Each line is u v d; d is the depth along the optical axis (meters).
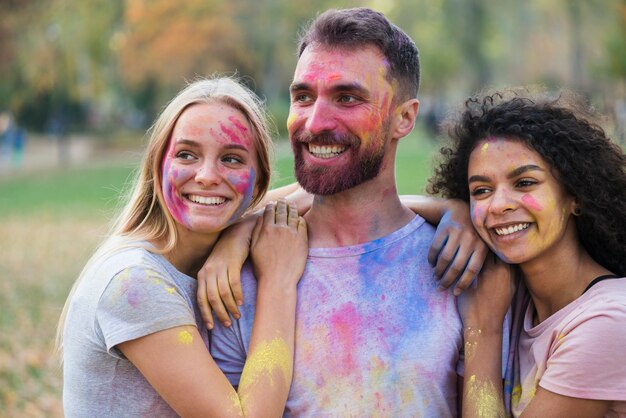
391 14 48.12
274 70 38.62
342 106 3.03
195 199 2.97
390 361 2.92
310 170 3.08
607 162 2.96
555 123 2.90
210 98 3.03
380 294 3.02
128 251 2.96
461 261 3.01
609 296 2.80
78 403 2.91
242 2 36.53
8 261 12.48
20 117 44.12
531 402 2.79
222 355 3.00
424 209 3.29
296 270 3.04
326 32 3.07
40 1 31.72
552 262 2.98
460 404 3.07
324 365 2.92
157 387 2.76
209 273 2.99
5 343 8.33
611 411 2.72
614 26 25.72
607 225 2.96
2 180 25.33
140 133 42.91
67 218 16.92
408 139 39.16
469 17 46.19
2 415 6.62
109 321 2.78
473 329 3.02
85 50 35.50
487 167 2.92
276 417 2.77
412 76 3.21
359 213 3.15
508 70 54.12
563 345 2.75
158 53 35.78
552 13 48.72
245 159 3.04
